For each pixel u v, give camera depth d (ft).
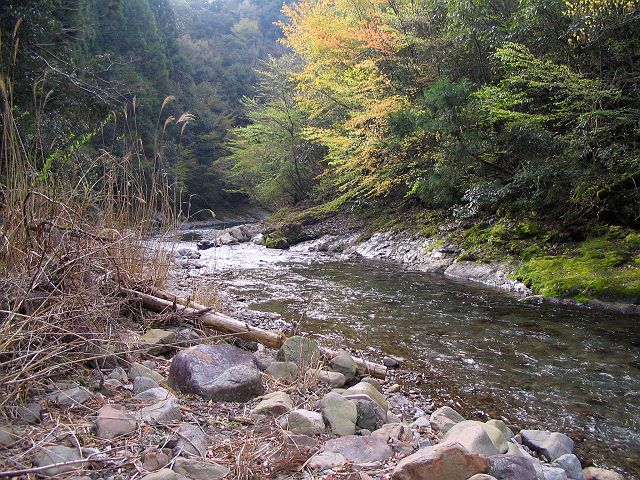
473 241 32.68
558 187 29.71
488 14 34.22
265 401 8.76
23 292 8.61
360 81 43.96
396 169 42.27
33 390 7.64
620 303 21.33
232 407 8.66
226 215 112.37
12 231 9.53
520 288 25.54
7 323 7.50
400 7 44.52
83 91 32.22
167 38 127.34
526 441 9.87
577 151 28.25
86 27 46.39
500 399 12.32
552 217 31.19
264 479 6.36
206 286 19.30
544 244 29.07
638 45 28.25
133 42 92.38
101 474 5.86
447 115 31.86
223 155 112.68
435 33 41.34
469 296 24.14
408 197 45.37
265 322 18.33
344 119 51.96
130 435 6.81
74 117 30.12
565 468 8.88
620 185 28.32
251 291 25.21
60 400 7.50
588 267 24.54
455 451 6.71
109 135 40.40
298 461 6.88
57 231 10.57
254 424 8.00
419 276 30.01
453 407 11.81
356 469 6.92
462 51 37.63
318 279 28.99
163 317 12.97
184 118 16.22
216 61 156.97
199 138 108.17
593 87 26.81
